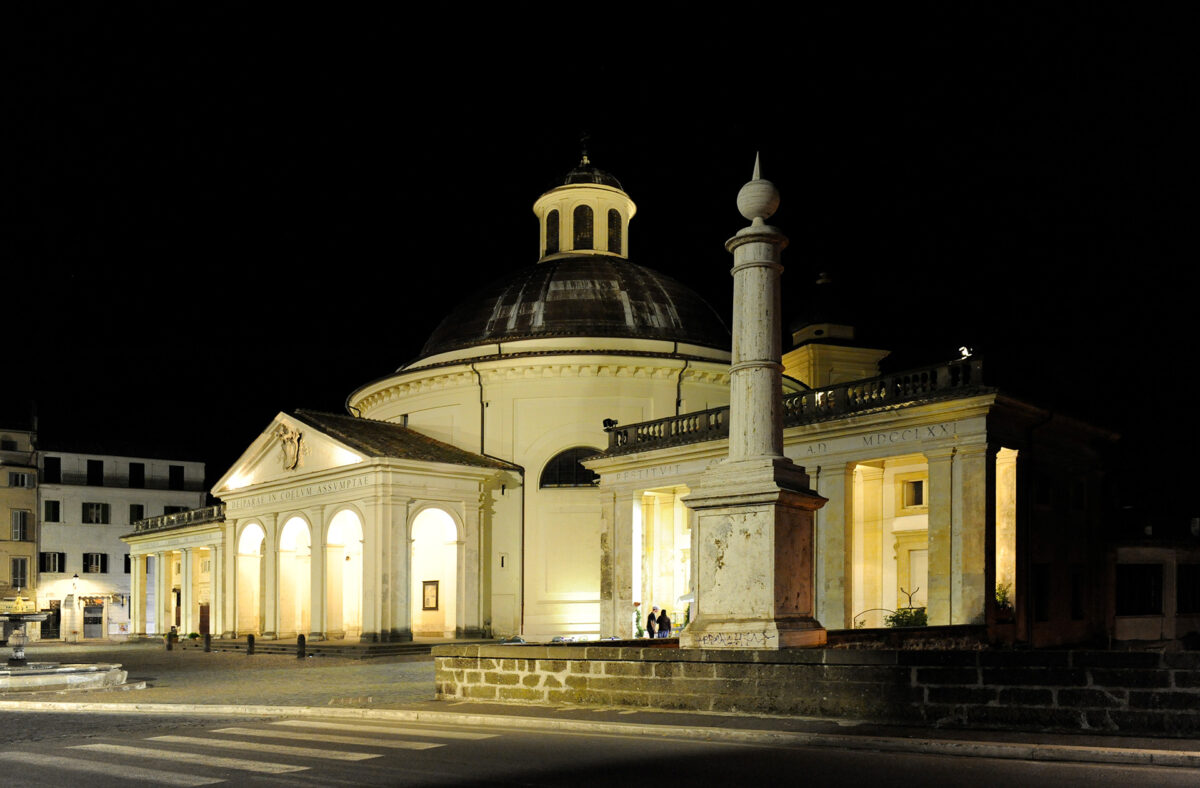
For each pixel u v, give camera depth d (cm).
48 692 2267
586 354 4047
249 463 4597
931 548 2470
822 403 2775
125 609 7200
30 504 6938
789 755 1104
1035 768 998
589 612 3984
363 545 3791
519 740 1255
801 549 1496
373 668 2944
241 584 4631
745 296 1531
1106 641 2900
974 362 2447
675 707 1427
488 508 4059
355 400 4847
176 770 1095
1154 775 948
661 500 3547
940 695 1220
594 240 4753
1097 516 2983
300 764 1109
